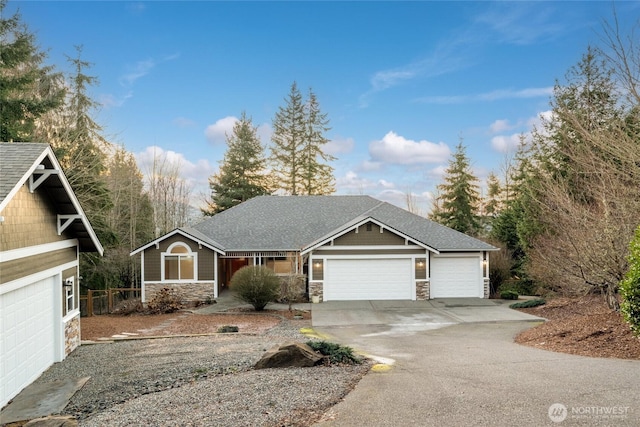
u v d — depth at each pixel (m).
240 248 22.30
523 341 11.24
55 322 10.38
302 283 20.25
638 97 9.52
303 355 8.26
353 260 20.73
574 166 16.83
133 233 29.62
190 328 14.95
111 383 8.12
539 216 20.58
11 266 8.05
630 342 8.91
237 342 11.49
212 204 41.91
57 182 9.41
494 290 24.30
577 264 13.49
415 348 10.54
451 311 17.55
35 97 20.11
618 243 11.86
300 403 5.90
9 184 7.42
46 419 5.82
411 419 5.25
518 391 6.21
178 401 6.32
